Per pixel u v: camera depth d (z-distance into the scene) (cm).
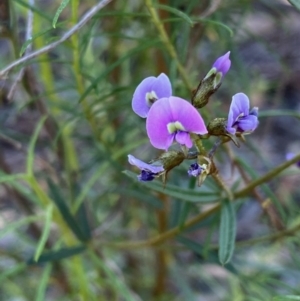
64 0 31
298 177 54
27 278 46
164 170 31
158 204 40
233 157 37
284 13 41
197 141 31
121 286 38
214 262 37
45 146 42
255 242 38
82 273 40
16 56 36
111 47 42
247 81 42
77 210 38
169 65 37
